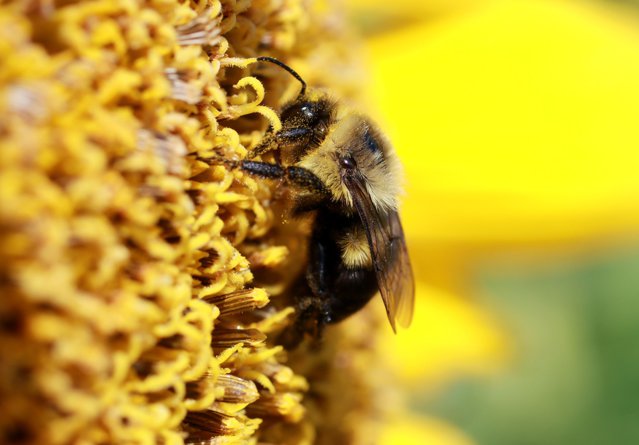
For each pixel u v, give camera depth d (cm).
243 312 8
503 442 16
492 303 15
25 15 7
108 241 7
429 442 13
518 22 14
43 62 7
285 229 9
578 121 13
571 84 13
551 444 16
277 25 9
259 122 9
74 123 7
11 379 7
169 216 8
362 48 12
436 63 13
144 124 8
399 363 13
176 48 8
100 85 7
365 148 10
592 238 13
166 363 8
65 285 7
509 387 16
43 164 7
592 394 16
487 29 13
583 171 13
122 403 8
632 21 14
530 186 13
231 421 8
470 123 13
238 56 8
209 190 8
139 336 8
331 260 9
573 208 13
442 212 13
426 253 13
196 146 8
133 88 8
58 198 7
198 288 8
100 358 7
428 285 13
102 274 7
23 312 7
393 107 13
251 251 9
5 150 7
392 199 10
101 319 7
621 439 16
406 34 14
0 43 7
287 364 9
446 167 13
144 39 8
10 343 7
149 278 8
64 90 7
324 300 9
